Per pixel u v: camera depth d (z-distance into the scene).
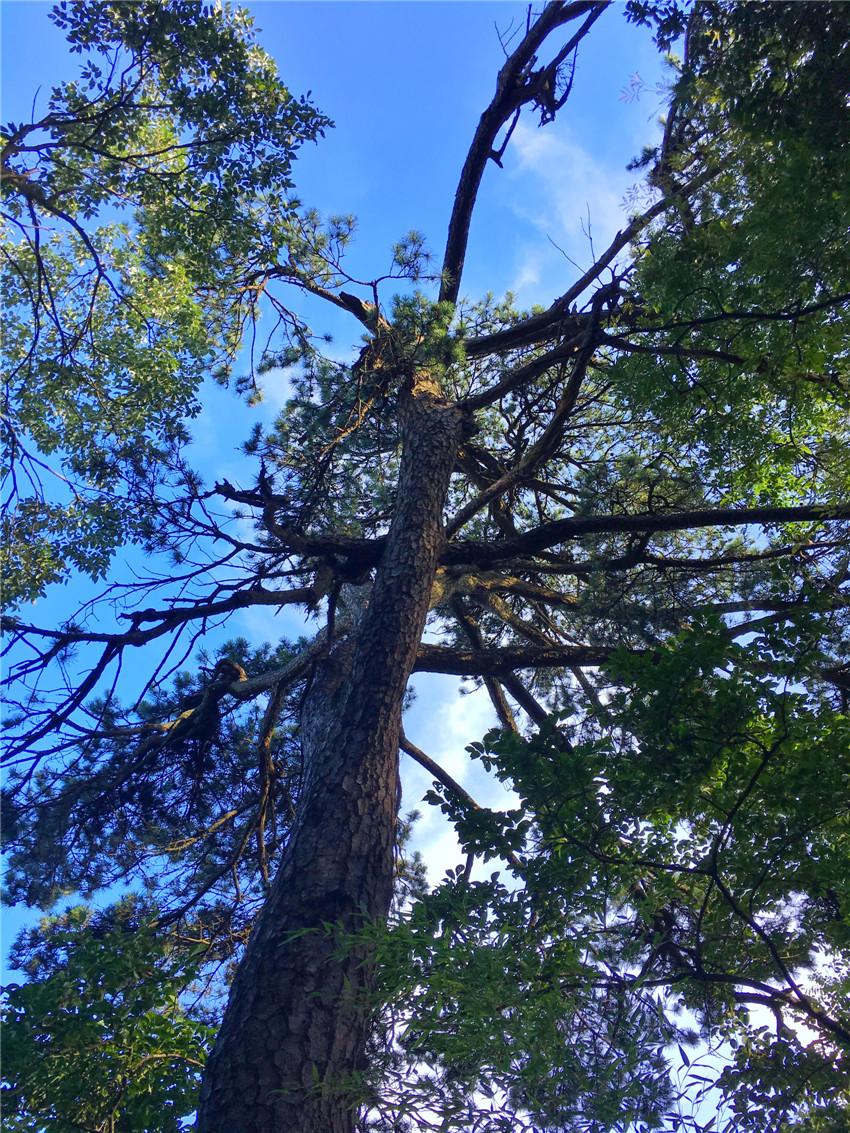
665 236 6.17
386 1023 3.67
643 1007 3.86
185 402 9.62
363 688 5.60
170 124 9.05
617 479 8.02
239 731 8.97
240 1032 3.80
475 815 4.61
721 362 6.82
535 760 4.57
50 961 6.43
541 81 8.13
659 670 4.60
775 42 4.75
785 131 4.91
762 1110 4.03
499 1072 3.17
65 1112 4.07
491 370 9.70
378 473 9.35
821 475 8.27
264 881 7.64
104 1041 4.23
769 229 5.20
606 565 7.30
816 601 4.74
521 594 8.21
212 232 8.12
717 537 9.29
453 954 3.35
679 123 5.92
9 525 8.36
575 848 4.46
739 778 4.59
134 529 7.18
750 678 4.56
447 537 7.38
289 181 7.66
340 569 7.21
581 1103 3.20
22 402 9.01
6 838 6.71
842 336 6.00
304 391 8.56
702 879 4.72
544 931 4.20
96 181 7.54
